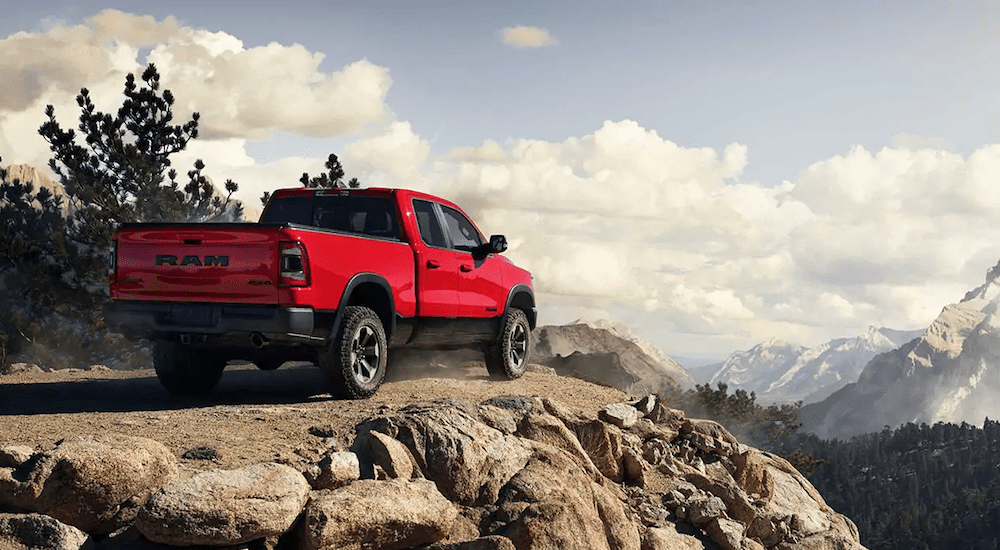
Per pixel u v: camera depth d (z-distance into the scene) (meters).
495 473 6.52
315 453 6.10
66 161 29.38
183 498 4.82
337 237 8.38
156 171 29.30
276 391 9.83
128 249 8.37
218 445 6.11
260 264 7.86
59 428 6.61
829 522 10.30
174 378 9.16
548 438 7.57
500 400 8.05
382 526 5.32
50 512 4.79
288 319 7.78
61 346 27.75
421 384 10.06
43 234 29.03
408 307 9.38
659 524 7.65
